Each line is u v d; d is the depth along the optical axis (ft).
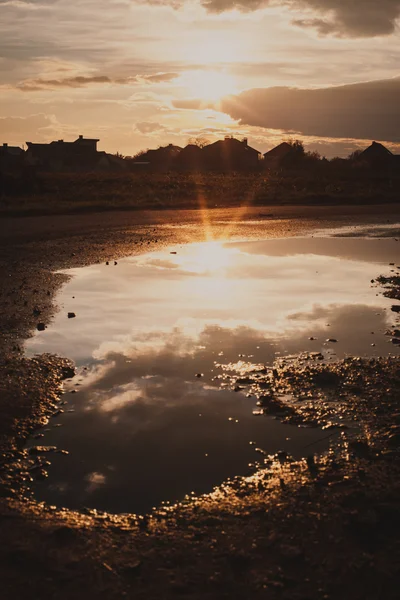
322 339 28.96
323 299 37.47
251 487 15.76
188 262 52.26
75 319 32.53
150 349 27.40
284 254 57.36
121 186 166.40
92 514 14.65
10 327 30.71
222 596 11.86
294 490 15.53
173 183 176.55
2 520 14.37
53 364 25.16
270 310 34.65
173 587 12.10
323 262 52.24
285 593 11.90
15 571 12.60
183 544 13.42
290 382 23.22
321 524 14.01
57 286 41.16
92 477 16.31
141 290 40.19
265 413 20.49
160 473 16.51
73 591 12.03
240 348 27.58
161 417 20.12
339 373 24.11
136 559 12.93
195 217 94.22
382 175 273.54
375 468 16.66
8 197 125.18
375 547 13.19
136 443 18.25
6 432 18.86
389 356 26.37
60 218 91.61
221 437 18.67
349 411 20.52
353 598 11.76
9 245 61.72
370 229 79.05
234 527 14.01
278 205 121.29
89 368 24.89
